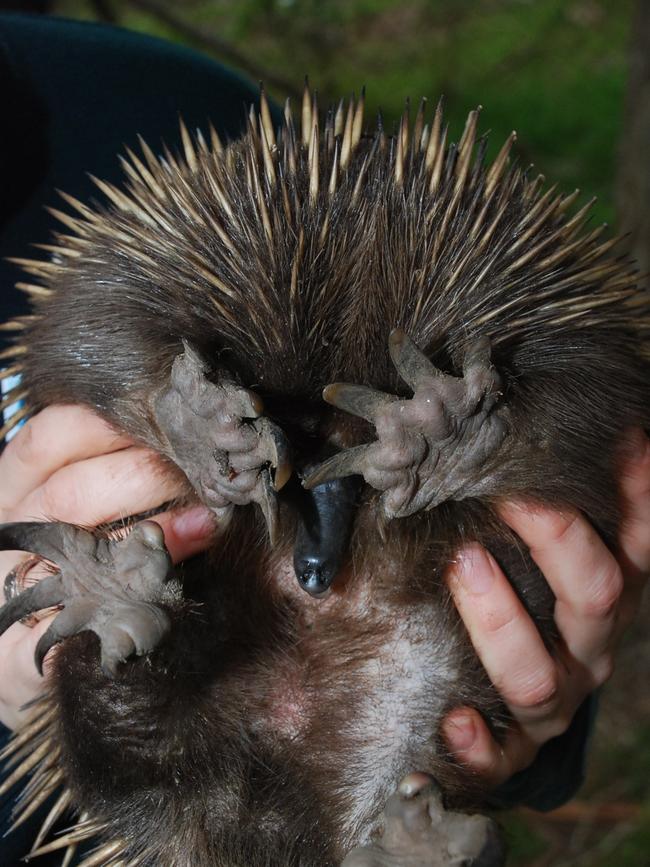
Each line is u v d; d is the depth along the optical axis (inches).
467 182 26.4
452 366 26.0
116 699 26.0
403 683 27.3
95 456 26.3
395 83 87.2
